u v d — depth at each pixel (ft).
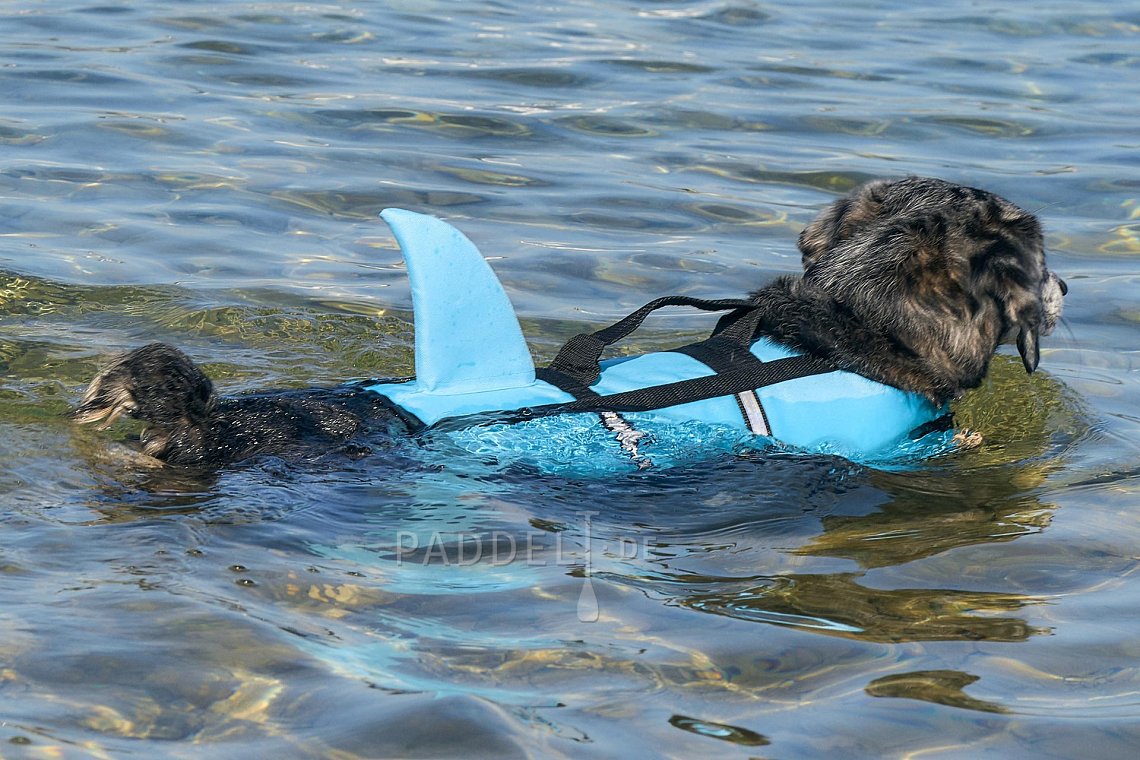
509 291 45.78
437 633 23.00
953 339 32.76
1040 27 89.51
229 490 27.58
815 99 71.20
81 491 27.40
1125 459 33.83
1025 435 35.91
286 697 20.70
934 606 25.39
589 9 91.30
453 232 30.96
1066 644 23.88
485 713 20.49
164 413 27.89
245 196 53.72
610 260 49.06
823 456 31.48
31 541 25.27
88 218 50.24
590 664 22.27
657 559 26.96
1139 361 41.39
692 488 29.86
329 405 29.86
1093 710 21.54
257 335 41.06
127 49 73.61
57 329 40.22
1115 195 56.54
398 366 39.42
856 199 35.12
